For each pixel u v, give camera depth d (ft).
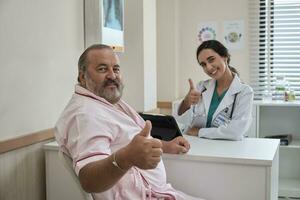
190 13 12.71
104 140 4.55
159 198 5.16
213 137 6.94
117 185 4.77
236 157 5.54
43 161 6.72
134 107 9.98
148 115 6.45
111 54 5.29
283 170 12.22
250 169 5.52
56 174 6.45
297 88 12.10
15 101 6.03
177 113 7.86
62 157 4.78
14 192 6.10
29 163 6.41
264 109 12.25
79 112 4.74
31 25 6.35
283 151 12.14
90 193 4.42
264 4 12.13
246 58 12.39
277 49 12.17
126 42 9.88
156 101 11.52
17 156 6.15
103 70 5.16
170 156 5.91
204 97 7.63
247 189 5.57
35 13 6.44
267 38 12.16
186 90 12.96
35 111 6.52
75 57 7.70
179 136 6.14
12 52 5.92
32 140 6.35
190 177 5.87
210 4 12.53
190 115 7.64
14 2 5.94
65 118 4.85
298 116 12.05
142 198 4.88
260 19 12.19
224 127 6.90
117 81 5.28
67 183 6.41
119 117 5.06
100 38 7.86
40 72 6.62
